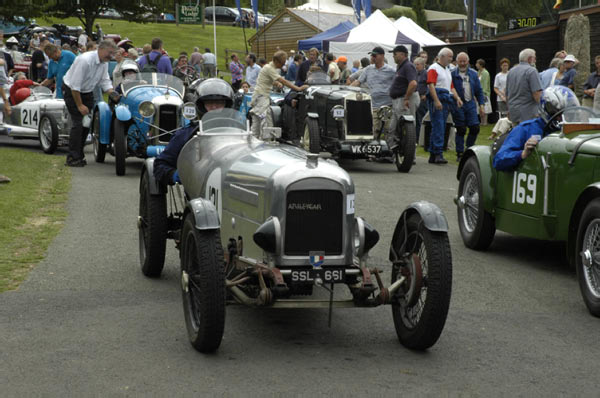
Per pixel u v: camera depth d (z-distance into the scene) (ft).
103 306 16.72
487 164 22.80
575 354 14.28
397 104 41.88
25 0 122.83
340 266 14.11
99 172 37.73
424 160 46.80
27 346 14.05
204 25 210.18
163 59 52.21
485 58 85.71
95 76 38.19
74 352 13.79
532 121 21.98
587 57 61.41
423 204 14.23
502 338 15.16
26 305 16.61
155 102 36.09
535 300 18.07
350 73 67.62
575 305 17.74
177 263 21.04
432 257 13.61
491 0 226.99
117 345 14.21
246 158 15.66
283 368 13.20
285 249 13.85
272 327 15.61
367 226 14.44
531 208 20.76
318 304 13.76
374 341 14.84
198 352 13.93
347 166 43.96
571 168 19.25
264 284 13.47
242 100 49.26
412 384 12.57
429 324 13.61
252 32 211.82
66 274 19.34
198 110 18.51
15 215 26.13
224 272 13.39
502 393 12.26
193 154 17.78
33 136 47.11
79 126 39.11
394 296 14.57
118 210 27.99
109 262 20.72
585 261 16.98
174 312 16.43
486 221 22.70
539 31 74.38
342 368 13.26
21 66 93.97
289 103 45.09
